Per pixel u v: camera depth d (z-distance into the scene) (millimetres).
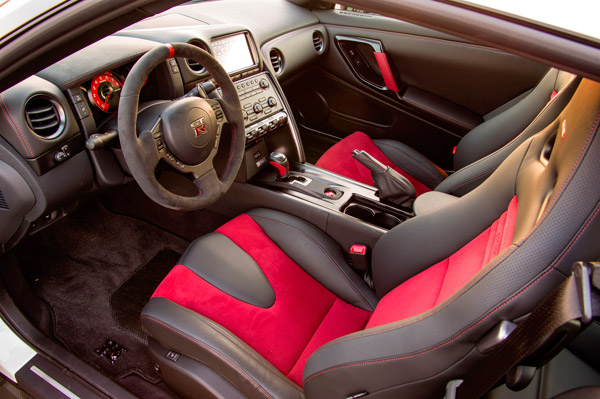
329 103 2439
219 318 1212
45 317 1652
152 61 1005
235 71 1694
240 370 1057
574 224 573
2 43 764
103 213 2086
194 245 1406
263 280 1354
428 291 938
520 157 873
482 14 553
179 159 1116
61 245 1919
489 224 891
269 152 1839
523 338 541
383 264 1196
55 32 754
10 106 1073
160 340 1196
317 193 1634
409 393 786
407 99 2195
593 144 575
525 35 538
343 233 1513
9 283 1614
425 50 2066
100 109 1307
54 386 1274
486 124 1829
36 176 1160
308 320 1296
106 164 1331
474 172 1460
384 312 1084
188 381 1170
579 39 515
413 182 2014
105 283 1828
